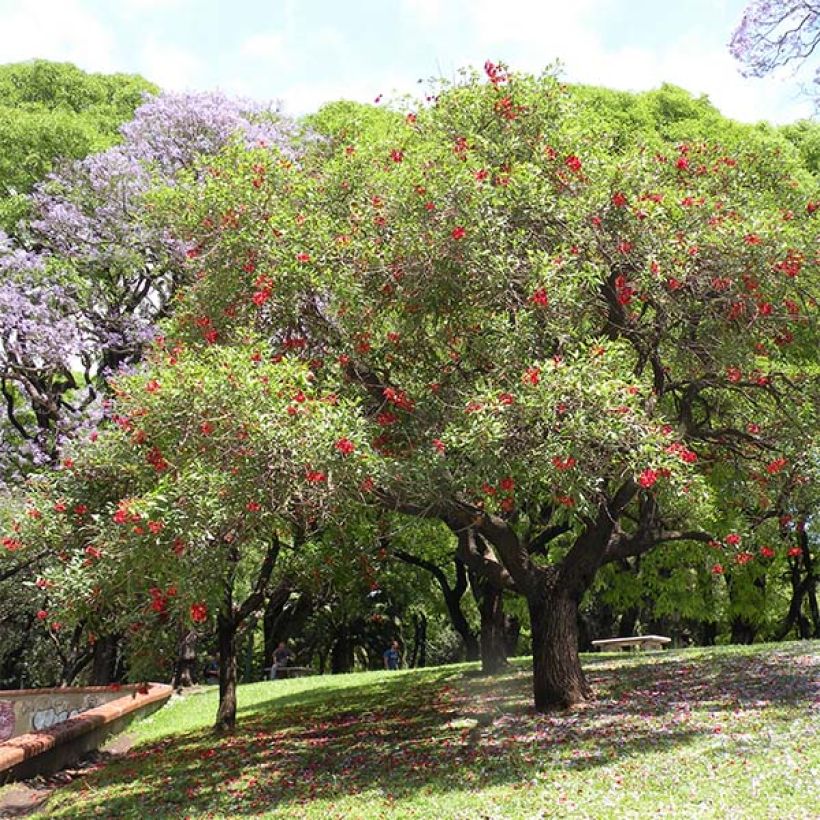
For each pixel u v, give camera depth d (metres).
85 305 21.78
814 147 25.38
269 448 8.80
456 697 15.02
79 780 11.92
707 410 13.70
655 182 11.91
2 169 23.03
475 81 11.95
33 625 27.61
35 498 11.30
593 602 29.97
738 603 23.52
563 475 9.05
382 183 11.31
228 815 8.84
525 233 10.80
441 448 9.82
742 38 10.91
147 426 9.36
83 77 27.77
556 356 9.73
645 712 11.06
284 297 10.73
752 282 10.87
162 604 9.92
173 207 12.27
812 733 8.98
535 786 8.13
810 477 12.23
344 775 9.94
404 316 10.85
